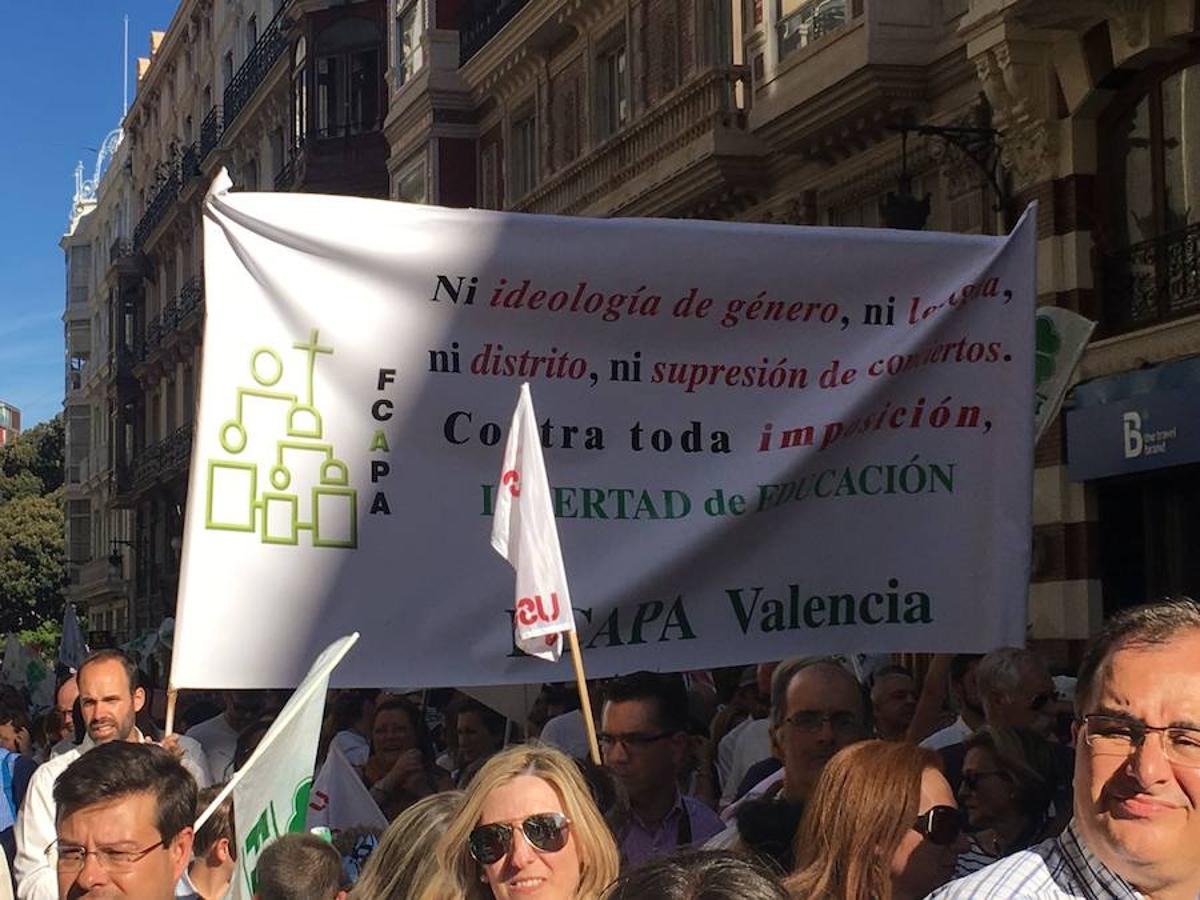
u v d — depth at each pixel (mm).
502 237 3693
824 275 3848
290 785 2730
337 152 19766
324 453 3580
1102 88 8164
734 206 11328
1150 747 1651
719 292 3803
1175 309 7844
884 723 4055
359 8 19625
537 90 14555
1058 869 1723
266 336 3561
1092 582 8234
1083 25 8070
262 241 3566
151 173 33188
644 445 3764
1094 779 1680
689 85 11156
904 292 3900
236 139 25656
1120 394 7918
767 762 3793
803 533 3820
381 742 4465
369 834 3455
